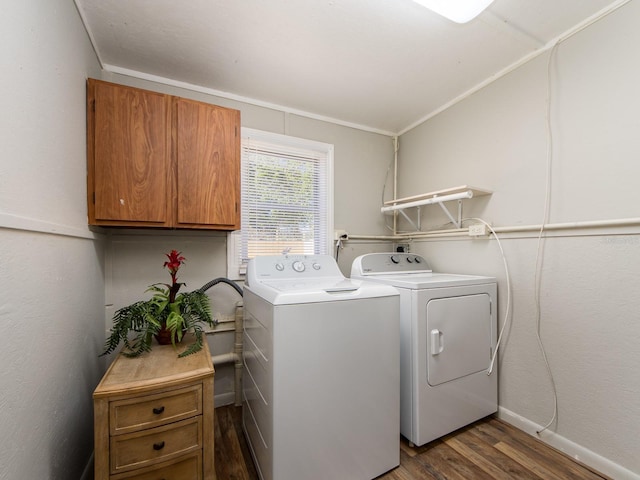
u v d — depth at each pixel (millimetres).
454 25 1471
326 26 1471
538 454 1501
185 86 1968
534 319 1660
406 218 2504
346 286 1392
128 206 1476
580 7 1362
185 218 1623
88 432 1328
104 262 1711
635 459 1262
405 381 1557
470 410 1703
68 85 1154
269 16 1398
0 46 692
